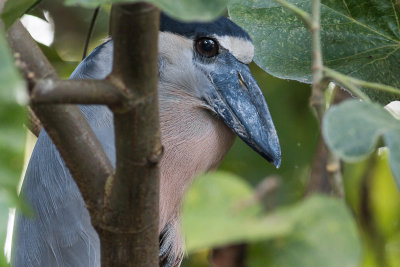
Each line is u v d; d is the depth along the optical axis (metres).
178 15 1.61
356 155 1.66
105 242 2.07
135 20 1.88
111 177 2.06
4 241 1.47
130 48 1.93
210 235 1.39
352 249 1.42
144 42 1.93
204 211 1.45
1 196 1.45
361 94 1.99
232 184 1.50
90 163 2.06
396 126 1.74
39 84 1.89
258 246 1.46
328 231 1.44
